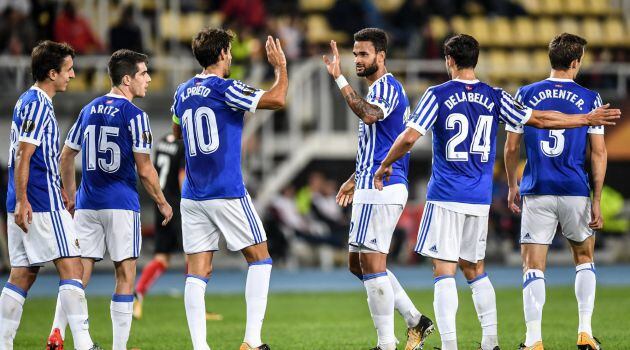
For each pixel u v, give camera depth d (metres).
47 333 34.59
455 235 25.12
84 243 26.62
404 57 72.50
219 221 25.62
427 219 25.30
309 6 81.62
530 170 27.22
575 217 26.98
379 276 26.02
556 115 25.22
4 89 65.94
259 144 66.62
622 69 70.75
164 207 26.41
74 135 27.30
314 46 71.88
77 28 68.12
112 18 75.25
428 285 54.88
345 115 66.06
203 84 25.53
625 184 69.50
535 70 77.31
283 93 25.19
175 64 67.50
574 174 26.88
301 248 68.75
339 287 54.38
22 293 25.36
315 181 65.94
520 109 25.09
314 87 65.88
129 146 26.30
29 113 24.58
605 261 69.06
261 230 25.95
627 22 85.38
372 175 25.94
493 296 26.30
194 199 25.67
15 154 25.08
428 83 70.75
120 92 26.59
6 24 67.31
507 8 83.06
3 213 59.47
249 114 66.44
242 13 72.00
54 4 67.62
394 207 25.86
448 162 25.08
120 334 26.48
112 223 26.42
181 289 53.47
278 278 59.75
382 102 25.55
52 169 25.12
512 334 33.22
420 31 72.38
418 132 24.45
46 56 25.12
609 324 35.59
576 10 85.25
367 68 26.38
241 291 52.28
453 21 81.31
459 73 25.28
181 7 78.75
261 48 68.94
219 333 34.16
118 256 26.50
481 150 25.11
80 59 66.44
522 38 81.88
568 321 37.41
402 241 68.12
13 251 25.36
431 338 32.59
